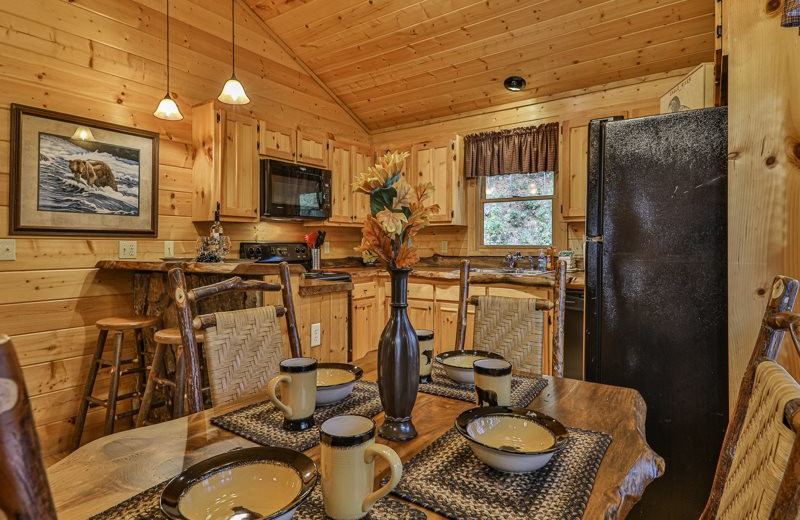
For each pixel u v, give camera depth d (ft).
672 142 5.40
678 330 5.39
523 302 5.29
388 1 10.72
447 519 2.08
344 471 2.03
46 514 1.12
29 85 8.00
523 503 2.19
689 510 5.31
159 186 9.98
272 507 2.12
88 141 8.78
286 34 12.48
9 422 1.07
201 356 7.53
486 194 13.93
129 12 9.45
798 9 3.28
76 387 8.66
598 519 2.07
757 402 2.19
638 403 3.80
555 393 4.05
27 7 7.95
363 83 13.79
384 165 3.10
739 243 4.63
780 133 4.41
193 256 10.55
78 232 8.66
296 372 3.14
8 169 7.77
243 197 10.81
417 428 3.22
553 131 12.23
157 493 2.32
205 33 10.91
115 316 9.23
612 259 5.73
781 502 1.43
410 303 12.65
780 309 2.68
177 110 9.18
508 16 10.38
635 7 9.38
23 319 7.99
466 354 4.75
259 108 12.21
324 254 14.32
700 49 9.96
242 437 3.05
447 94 13.43
